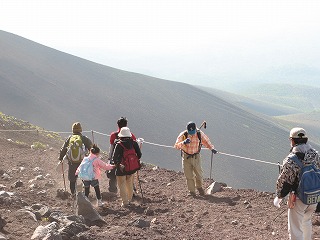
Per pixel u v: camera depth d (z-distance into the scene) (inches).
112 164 414.6
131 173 411.2
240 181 4589.1
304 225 262.2
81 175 404.5
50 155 745.6
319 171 247.8
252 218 366.0
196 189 499.5
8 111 4963.1
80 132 470.3
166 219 367.9
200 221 362.3
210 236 318.3
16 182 486.9
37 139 1109.1
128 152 412.5
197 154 466.9
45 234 272.4
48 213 339.3
